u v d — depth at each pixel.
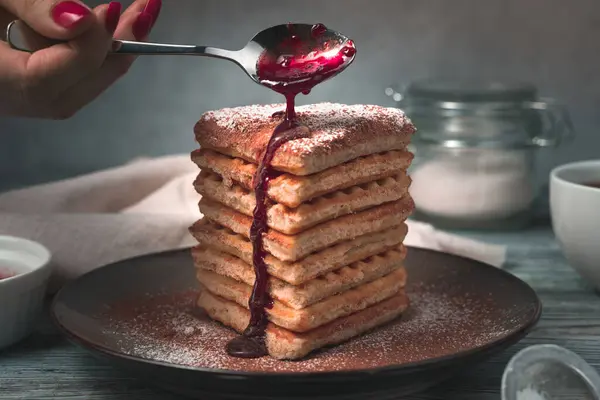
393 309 0.69
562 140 1.05
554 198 0.79
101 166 1.12
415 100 1.00
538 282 0.83
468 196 0.96
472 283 0.75
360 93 1.09
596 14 1.05
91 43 0.63
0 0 0.64
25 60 0.65
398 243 0.70
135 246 0.82
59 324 0.65
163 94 1.09
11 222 0.81
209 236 0.70
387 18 1.07
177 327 0.68
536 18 1.06
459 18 1.06
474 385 0.65
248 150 0.65
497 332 0.66
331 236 0.65
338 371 0.58
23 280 0.69
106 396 0.64
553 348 0.59
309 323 0.64
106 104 1.10
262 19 1.07
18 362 0.69
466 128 0.97
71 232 0.81
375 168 0.67
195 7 1.06
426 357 0.63
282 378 0.57
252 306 0.66
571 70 1.07
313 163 0.63
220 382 0.58
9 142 1.10
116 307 0.71
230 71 1.08
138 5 0.71
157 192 0.92
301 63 0.66
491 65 1.08
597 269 0.77
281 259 0.64
